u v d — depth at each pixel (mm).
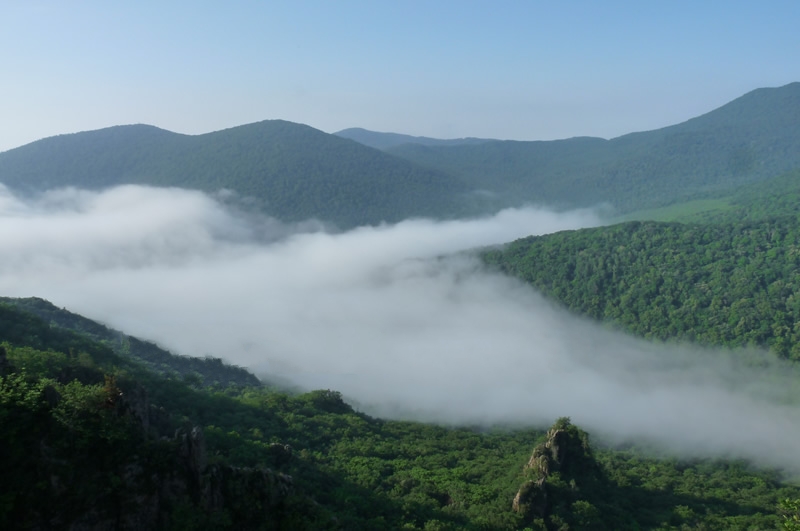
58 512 51000
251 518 61344
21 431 52062
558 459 104125
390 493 93062
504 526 84188
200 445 60156
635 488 114062
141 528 54938
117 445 56094
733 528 99000
